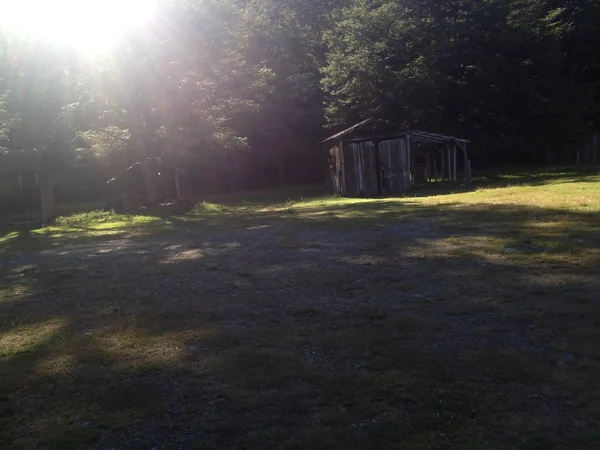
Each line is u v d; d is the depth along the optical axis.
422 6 35.59
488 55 35.53
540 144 41.47
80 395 4.59
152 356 5.36
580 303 6.14
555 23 38.47
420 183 30.48
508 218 12.72
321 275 8.35
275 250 11.02
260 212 20.84
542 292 6.62
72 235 17.80
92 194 29.72
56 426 4.05
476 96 36.41
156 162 28.64
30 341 6.11
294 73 38.56
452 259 8.81
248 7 38.22
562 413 3.80
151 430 3.93
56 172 28.53
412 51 35.03
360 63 34.59
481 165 39.97
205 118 27.48
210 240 13.38
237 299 7.34
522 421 3.71
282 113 38.34
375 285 7.52
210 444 3.70
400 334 5.51
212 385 4.59
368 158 28.17
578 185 20.61
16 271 11.08
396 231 12.26
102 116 26.14
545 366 4.55
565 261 8.09
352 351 5.12
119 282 9.05
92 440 3.84
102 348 5.68
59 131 26.77
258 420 3.97
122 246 13.81
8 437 3.94
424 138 28.22
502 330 5.48
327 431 3.72
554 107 39.31
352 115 35.97
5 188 27.45
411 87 33.62
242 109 31.14
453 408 3.95
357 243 11.05
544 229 10.88
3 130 25.69
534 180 26.80
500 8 35.47
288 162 43.16
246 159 41.56
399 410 3.96
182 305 7.22
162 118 26.36
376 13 35.06
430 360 4.80
